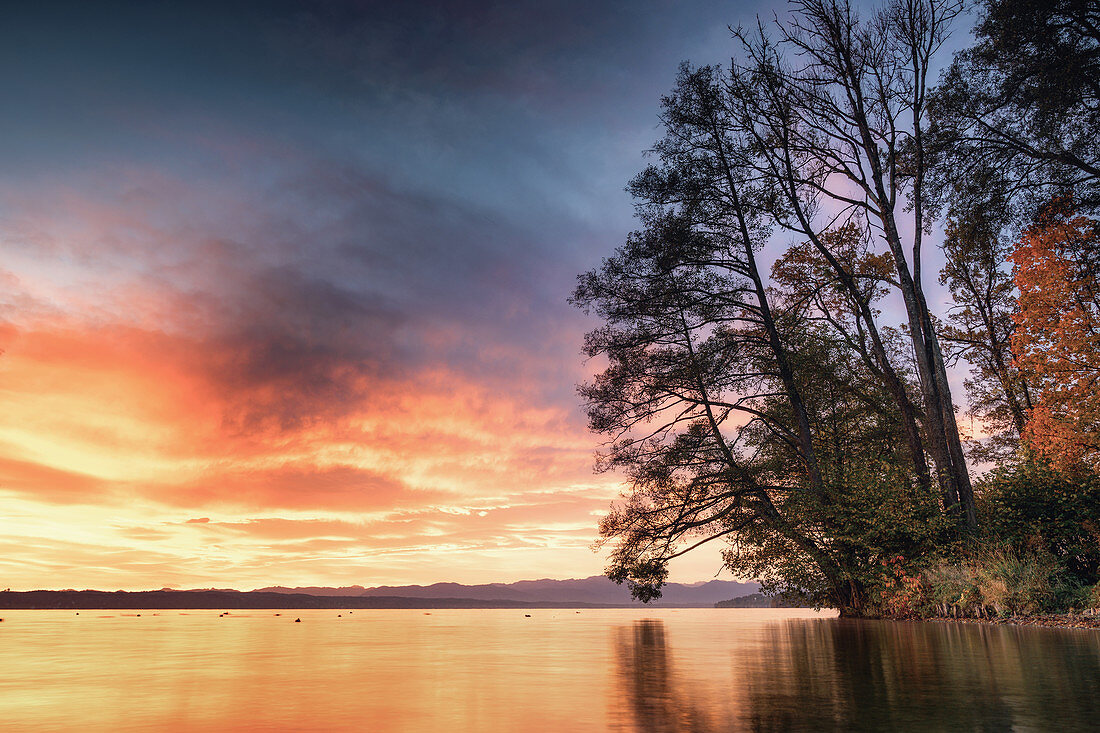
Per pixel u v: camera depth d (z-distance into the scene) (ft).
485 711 13.32
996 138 69.82
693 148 76.69
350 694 15.98
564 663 23.80
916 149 72.13
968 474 64.08
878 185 72.43
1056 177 69.51
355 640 40.27
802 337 78.07
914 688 15.76
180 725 12.00
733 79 77.41
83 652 31.37
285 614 128.57
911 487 65.98
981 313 94.12
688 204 74.74
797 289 89.15
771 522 68.39
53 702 15.03
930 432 66.90
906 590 60.18
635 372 74.79
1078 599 47.29
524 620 81.41
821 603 73.26
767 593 71.20
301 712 13.37
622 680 18.34
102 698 15.58
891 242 71.26
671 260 73.82
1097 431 64.18
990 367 94.63
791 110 77.20
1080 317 67.67
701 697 14.97
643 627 55.26
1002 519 60.23
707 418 75.72
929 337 69.00
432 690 16.62
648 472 71.31
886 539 62.13
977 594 52.19
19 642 39.93
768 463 70.28
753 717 12.35
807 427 71.41
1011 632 35.86
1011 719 11.80
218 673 21.26
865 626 48.44
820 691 15.62
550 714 12.93
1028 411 74.64
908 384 87.40
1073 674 17.99
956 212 72.33
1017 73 67.05
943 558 57.47
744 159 76.74
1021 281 71.82
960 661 21.58
